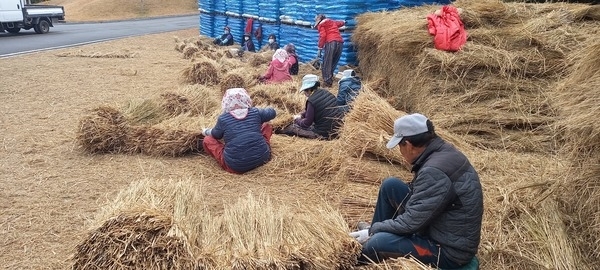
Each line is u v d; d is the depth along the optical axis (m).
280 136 6.64
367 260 3.38
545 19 6.94
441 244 3.20
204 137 6.14
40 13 26.89
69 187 5.21
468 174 3.11
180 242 3.16
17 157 6.10
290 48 11.90
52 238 4.14
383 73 8.84
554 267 3.53
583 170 3.75
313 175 5.52
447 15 7.00
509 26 7.07
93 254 3.17
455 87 6.68
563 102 3.94
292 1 14.29
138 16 48.56
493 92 6.58
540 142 6.11
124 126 6.25
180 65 14.12
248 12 18.39
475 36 6.82
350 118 5.90
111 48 18.81
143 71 12.96
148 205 3.44
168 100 7.47
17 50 18.08
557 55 6.53
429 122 3.21
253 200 3.95
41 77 11.91
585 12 6.95
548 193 4.14
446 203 3.07
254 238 3.34
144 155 6.21
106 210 3.55
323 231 3.39
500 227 3.93
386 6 11.59
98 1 53.09
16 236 4.16
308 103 6.61
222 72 11.12
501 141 6.27
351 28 11.49
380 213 3.69
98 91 10.20
